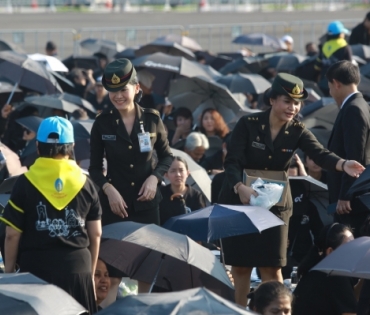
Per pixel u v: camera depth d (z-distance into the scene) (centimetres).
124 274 2170
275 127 2195
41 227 1811
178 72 4581
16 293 1452
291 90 2131
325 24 9325
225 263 2205
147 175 2241
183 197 2861
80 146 3247
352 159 2381
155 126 2244
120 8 14575
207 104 4481
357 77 2458
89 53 8238
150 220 2255
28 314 1409
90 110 4303
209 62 6538
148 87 4753
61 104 4075
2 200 2277
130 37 8788
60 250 1816
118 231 1900
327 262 1738
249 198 2136
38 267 1811
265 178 2195
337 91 2473
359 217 2412
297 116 3378
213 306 1212
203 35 9525
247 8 14600
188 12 13525
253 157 2200
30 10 13662
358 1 14425
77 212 1828
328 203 2822
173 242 1852
